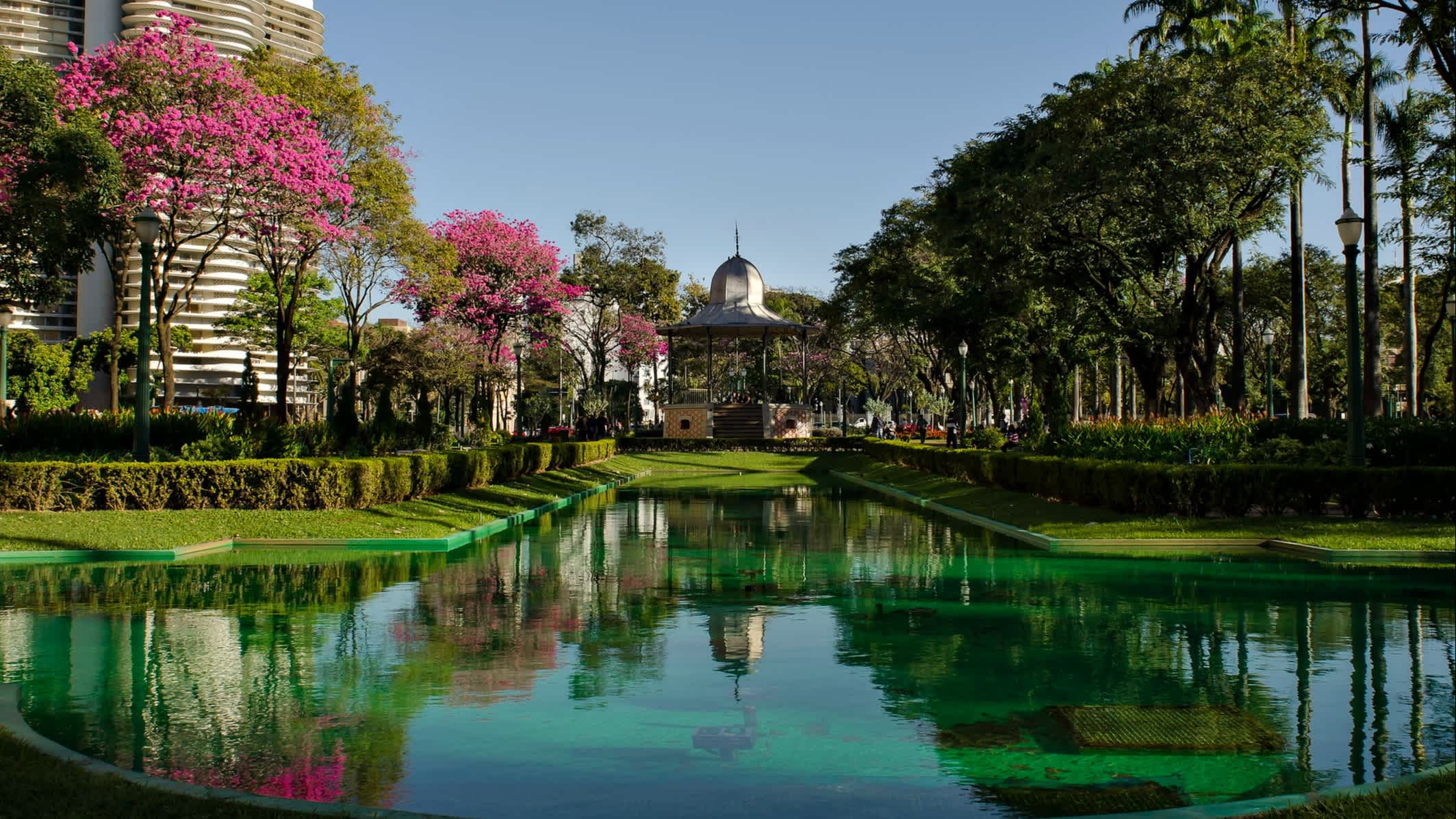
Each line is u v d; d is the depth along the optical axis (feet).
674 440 169.68
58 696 23.85
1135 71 80.43
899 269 145.38
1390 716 22.02
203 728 21.44
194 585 40.50
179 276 216.54
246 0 257.55
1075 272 94.99
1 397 82.53
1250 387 207.21
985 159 113.39
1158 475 57.67
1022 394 213.46
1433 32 64.49
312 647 29.19
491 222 147.95
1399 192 68.85
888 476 112.88
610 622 32.96
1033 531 58.34
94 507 56.80
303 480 59.21
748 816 16.57
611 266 186.29
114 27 237.86
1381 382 100.32
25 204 65.46
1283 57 78.13
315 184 85.51
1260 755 19.56
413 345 151.84
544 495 86.79
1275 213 90.94
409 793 17.60
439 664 27.22
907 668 26.68
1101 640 29.96
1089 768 18.88
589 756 19.66
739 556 50.49
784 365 249.96
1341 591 38.60
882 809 16.89
